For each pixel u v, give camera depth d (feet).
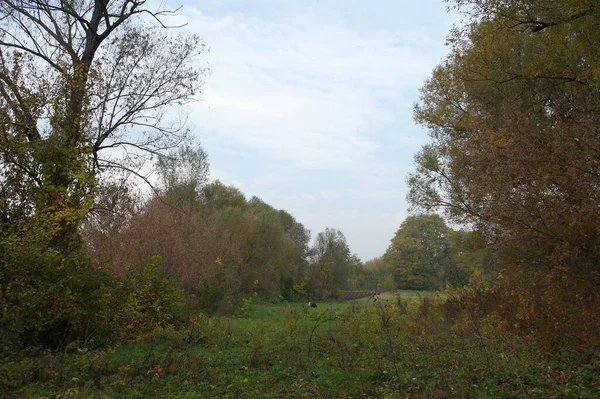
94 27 57.11
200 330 47.57
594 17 37.45
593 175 37.37
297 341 43.29
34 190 47.44
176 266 84.07
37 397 27.02
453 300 59.88
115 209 62.59
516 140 43.04
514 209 40.65
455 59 62.54
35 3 53.88
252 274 149.89
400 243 197.77
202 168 136.46
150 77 57.47
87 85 51.42
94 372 32.81
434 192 74.08
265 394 26.81
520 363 29.60
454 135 73.82
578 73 42.83
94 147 55.88
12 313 37.96
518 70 49.60
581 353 31.42
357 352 37.04
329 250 196.24
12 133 46.57
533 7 39.91
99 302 43.09
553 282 37.65
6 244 39.60
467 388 25.63
